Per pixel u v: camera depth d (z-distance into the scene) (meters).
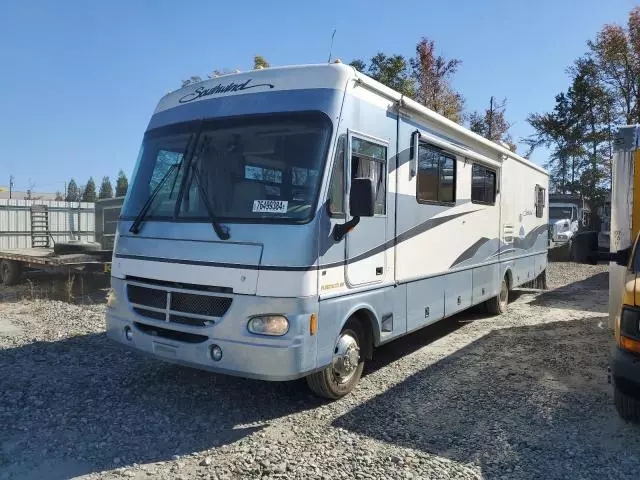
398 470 3.98
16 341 7.39
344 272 5.05
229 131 5.20
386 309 5.86
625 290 4.60
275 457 4.16
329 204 4.78
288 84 5.20
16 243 19.38
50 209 20.08
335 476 3.88
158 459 4.13
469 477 3.89
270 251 4.52
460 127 7.67
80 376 5.91
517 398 5.54
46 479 3.80
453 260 7.71
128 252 5.29
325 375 5.08
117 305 5.34
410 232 6.38
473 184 8.47
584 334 8.43
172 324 4.84
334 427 4.75
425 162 6.80
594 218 25.75
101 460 4.09
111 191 105.19
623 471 3.99
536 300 11.91
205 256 4.73
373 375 6.27
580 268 18.98
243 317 4.50
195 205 5.03
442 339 8.17
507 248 10.20
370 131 5.48
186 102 5.68
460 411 5.17
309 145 4.85
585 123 32.31
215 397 5.39
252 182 4.91
